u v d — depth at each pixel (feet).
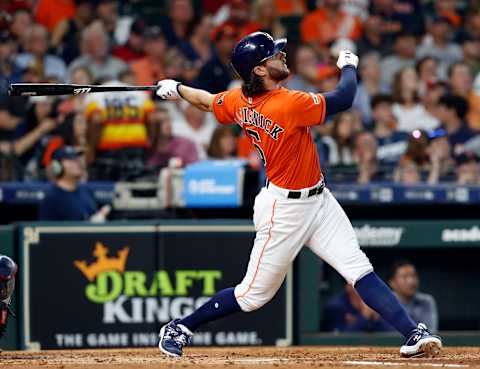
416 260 122.01
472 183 125.39
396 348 86.02
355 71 64.28
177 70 140.56
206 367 62.59
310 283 110.52
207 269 107.96
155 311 108.17
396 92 140.26
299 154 62.44
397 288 118.73
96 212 119.03
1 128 130.82
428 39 148.36
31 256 107.65
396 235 114.42
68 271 107.76
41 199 122.93
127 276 107.96
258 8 146.00
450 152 131.85
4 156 129.90
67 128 130.21
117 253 107.86
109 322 107.86
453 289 122.52
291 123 61.36
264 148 63.00
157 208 116.16
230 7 145.18
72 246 107.86
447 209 127.54
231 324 107.96
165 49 141.90
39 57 139.85
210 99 65.72
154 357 73.56
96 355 78.43
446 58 146.92
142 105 129.80
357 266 64.59
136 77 139.03
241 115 63.52
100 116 128.88
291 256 64.80
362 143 129.49
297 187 63.00
